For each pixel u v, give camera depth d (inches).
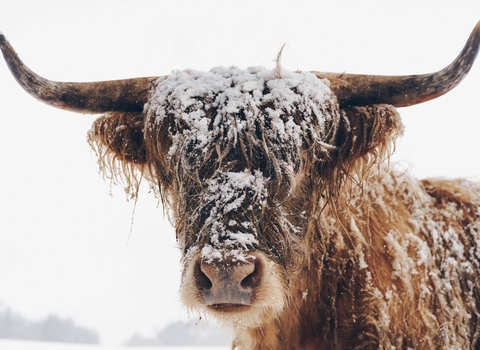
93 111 75.7
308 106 68.9
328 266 72.1
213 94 69.1
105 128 76.3
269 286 63.6
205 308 63.8
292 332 73.0
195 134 67.6
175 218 71.1
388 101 71.4
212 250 62.8
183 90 69.8
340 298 71.6
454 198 80.0
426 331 70.8
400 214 75.7
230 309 63.2
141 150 77.1
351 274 71.7
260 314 65.3
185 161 67.4
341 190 72.8
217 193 65.1
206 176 66.5
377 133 71.0
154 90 74.4
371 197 75.4
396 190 77.7
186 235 66.5
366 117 71.4
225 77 70.8
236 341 80.3
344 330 71.2
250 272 62.4
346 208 72.1
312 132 68.7
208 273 62.0
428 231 76.0
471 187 84.9
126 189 78.7
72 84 75.3
